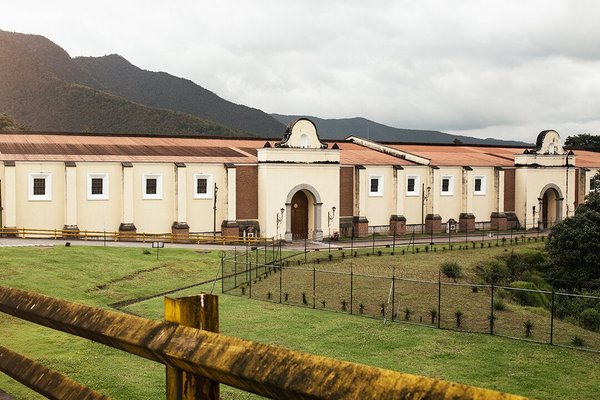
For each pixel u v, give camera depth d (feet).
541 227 297.33
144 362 79.92
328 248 216.33
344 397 7.02
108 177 210.59
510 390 76.84
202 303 9.93
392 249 213.66
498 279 177.58
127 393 67.36
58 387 12.55
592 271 179.83
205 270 164.04
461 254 207.21
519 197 296.51
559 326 110.11
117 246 189.57
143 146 234.58
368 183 259.19
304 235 244.83
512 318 115.03
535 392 76.23
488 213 291.17
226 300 128.67
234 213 228.22
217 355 8.70
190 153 232.12
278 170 232.73
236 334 101.30
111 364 77.97
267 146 229.86
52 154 208.33
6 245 176.45
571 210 307.17
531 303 144.25
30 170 199.82
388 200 265.34
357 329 105.70
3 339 87.56
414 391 6.66
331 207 243.60
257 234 232.94
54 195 203.21
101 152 218.79
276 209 232.73
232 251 196.65
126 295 132.98
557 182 302.66
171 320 9.89
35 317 12.64
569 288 178.09
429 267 179.42
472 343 98.07
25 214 200.03
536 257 211.61
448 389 6.50
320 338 100.01
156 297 132.46
